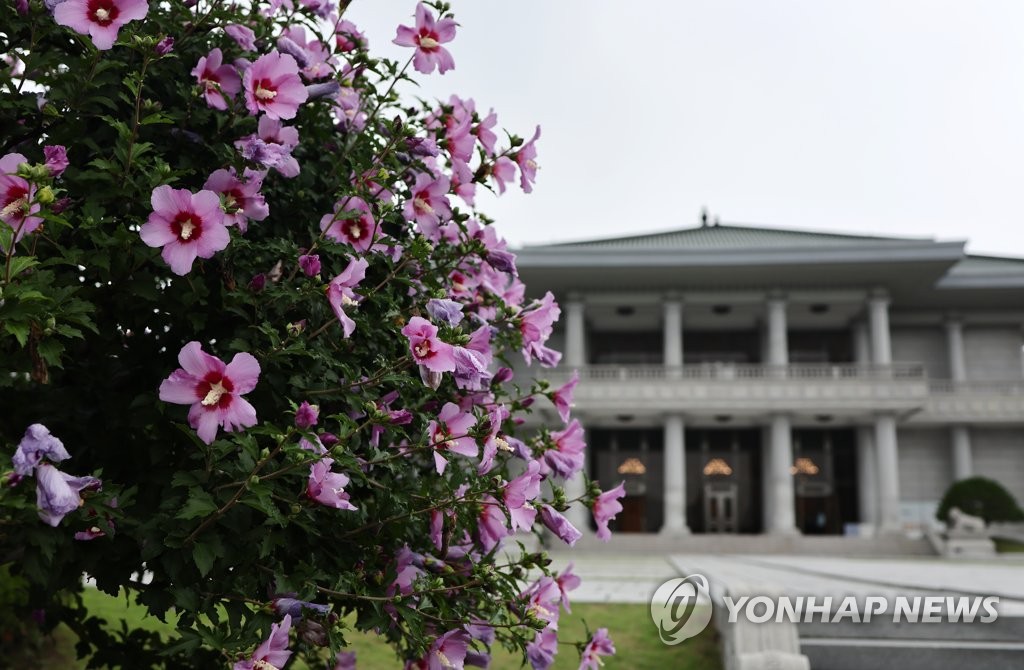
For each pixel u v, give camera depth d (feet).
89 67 7.53
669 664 21.56
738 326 121.60
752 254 100.58
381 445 9.18
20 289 5.94
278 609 7.27
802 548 93.35
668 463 102.68
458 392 9.61
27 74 7.59
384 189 9.03
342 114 9.62
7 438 7.54
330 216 8.72
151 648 10.13
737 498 111.45
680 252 101.71
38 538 6.54
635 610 28.48
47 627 10.62
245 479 6.82
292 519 7.20
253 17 9.18
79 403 8.14
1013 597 24.08
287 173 8.16
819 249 99.71
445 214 9.25
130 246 7.22
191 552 6.93
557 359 9.98
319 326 8.30
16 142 8.29
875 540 92.27
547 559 8.40
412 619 7.50
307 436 6.80
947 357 119.03
